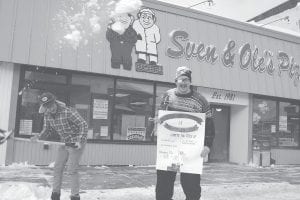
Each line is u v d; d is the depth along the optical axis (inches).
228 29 541.6
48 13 411.2
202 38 512.7
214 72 518.0
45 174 353.7
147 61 462.6
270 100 589.3
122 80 461.1
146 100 475.5
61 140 232.8
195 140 185.8
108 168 428.5
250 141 553.6
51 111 223.9
